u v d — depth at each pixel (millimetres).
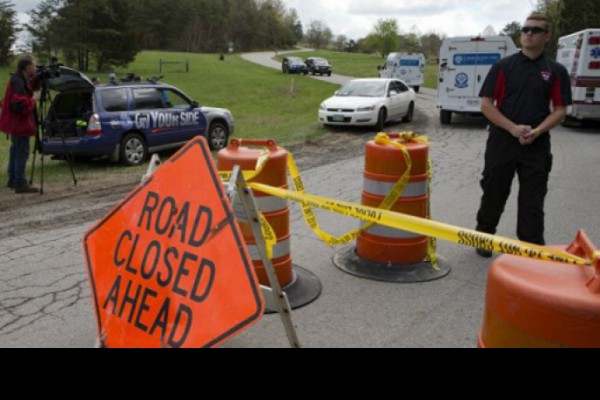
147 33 101250
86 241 3051
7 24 52906
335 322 3850
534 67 4680
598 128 15953
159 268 2689
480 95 4898
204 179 2662
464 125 16797
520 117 4711
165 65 61062
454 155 11117
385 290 4410
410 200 4648
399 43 107812
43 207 7305
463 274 4746
